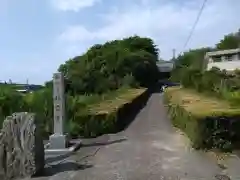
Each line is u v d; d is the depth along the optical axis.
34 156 9.98
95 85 37.06
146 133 17.02
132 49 73.88
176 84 65.19
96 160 11.59
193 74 34.56
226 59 55.09
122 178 8.99
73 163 11.35
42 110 18.41
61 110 14.33
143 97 39.41
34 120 10.27
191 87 34.28
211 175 8.77
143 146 13.39
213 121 11.59
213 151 11.35
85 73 41.16
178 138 14.71
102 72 52.75
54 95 14.38
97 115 17.88
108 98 29.53
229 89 22.14
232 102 15.27
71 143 14.83
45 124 17.97
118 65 57.47
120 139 15.67
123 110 22.27
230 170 9.13
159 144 13.58
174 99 23.67
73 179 9.32
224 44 71.94
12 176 9.99
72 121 17.59
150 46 78.31
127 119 23.58
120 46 71.25
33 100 19.06
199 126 11.70
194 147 12.00
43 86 21.80
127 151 12.66
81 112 18.33
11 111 18.78
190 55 72.38
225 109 12.59
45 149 13.70
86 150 13.63
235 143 11.40
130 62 59.53
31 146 10.02
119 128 19.31
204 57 63.19
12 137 10.12
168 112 25.59
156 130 17.89
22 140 10.07
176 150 12.16
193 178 8.58
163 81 75.44
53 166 11.15
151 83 66.62
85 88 35.88
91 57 59.72
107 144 14.68
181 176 8.81
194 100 19.89
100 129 17.69
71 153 13.17
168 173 9.17
